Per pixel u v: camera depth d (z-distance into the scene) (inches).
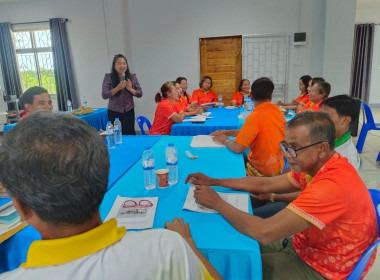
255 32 216.8
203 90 204.4
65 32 237.5
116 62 143.6
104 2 227.0
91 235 19.5
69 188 18.2
